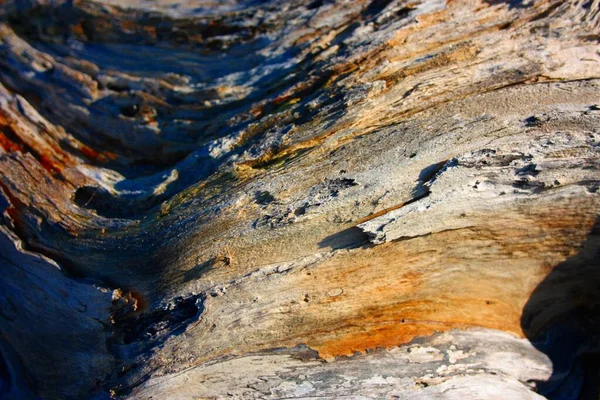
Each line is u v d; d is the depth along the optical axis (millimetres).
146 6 420
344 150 310
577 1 333
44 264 351
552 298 308
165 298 307
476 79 318
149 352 299
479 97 311
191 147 386
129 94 403
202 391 286
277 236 296
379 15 355
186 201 329
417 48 337
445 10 345
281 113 342
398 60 334
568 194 284
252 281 292
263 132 343
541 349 304
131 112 406
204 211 314
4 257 369
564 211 288
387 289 291
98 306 327
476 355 294
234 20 400
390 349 288
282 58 379
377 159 301
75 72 415
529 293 304
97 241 342
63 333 344
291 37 383
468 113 304
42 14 428
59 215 359
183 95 396
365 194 291
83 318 333
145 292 317
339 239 289
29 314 363
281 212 299
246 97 380
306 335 287
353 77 333
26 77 420
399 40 340
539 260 299
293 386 285
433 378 287
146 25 417
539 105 300
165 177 359
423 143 299
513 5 340
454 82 320
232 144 349
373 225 282
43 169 381
